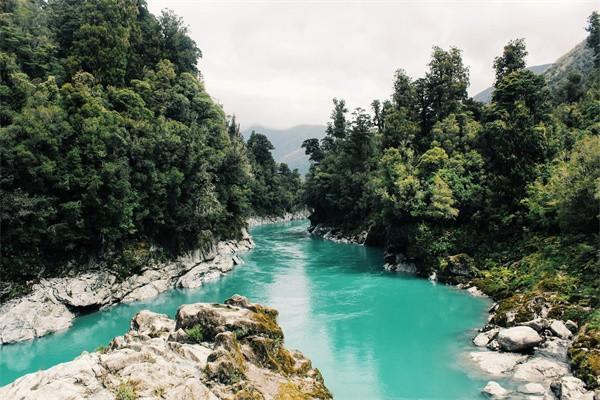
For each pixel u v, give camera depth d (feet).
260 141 495.41
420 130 226.38
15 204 112.88
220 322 68.23
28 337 107.96
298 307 128.06
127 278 143.84
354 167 292.81
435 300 132.05
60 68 164.96
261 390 57.06
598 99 200.95
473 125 197.47
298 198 498.69
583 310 92.07
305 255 227.81
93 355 56.80
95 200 129.70
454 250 159.12
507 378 77.87
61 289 123.85
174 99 203.72
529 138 155.84
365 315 119.34
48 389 46.47
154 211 157.99
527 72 177.58
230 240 229.66
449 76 226.38
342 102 353.51
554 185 127.24
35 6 199.11
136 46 220.84
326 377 82.07
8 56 138.41
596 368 70.03
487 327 102.68
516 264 136.26
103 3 190.19
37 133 121.08
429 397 73.77
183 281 160.56
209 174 192.65
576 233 120.78
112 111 154.51
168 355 59.26
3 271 114.62
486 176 165.17
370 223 266.16
